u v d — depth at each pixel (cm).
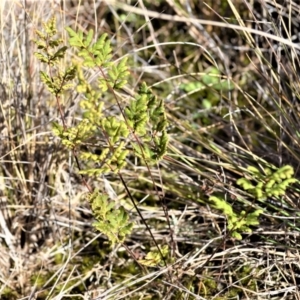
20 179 145
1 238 151
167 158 142
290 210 146
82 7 204
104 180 153
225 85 193
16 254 149
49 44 111
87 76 156
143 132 109
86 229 155
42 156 151
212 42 190
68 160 154
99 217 114
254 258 139
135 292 138
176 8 178
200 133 174
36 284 138
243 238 146
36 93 150
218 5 206
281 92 147
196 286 138
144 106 107
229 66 202
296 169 149
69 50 158
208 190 144
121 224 115
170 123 161
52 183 155
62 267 136
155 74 198
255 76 193
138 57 189
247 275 136
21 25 149
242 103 188
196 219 156
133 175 158
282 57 170
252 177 145
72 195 158
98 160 108
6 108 145
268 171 103
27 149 148
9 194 152
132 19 217
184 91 196
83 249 152
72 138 112
